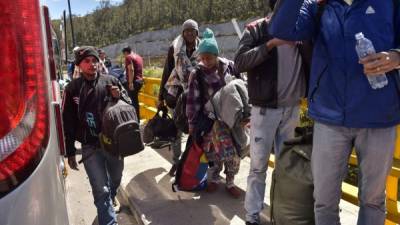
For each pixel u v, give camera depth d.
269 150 3.24
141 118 8.90
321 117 2.25
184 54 4.55
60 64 7.38
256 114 3.20
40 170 1.27
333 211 2.44
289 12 2.21
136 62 7.71
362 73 2.11
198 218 3.75
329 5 2.22
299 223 2.61
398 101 2.16
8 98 1.20
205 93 3.88
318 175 2.36
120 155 3.24
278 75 3.04
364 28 2.08
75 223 4.24
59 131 1.98
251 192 3.32
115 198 4.45
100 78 3.51
